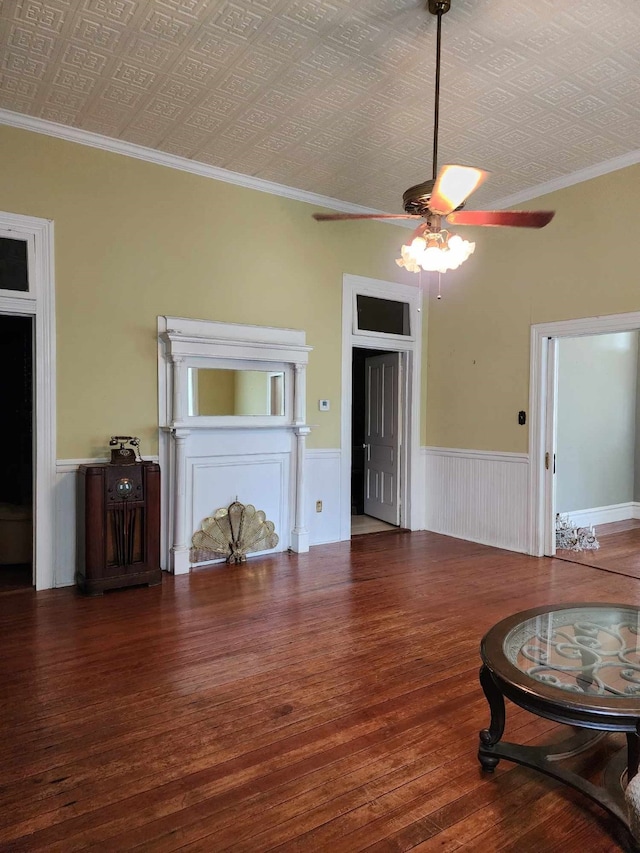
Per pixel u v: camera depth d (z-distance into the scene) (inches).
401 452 235.8
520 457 197.2
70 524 157.9
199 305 176.9
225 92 134.9
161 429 169.9
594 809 71.2
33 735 85.6
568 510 233.9
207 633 124.5
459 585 159.3
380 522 248.2
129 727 88.0
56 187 152.9
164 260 170.4
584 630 86.7
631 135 153.7
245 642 119.8
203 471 176.6
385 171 178.2
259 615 135.5
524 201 193.6
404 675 105.7
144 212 166.7
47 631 125.1
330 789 74.2
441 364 227.0
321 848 64.3
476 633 125.2
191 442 173.2
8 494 192.1
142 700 96.0
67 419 156.3
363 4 104.6
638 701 64.9
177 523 169.0
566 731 88.2
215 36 114.3
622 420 255.3
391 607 141.3
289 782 75.4
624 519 257.1
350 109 141.8
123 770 77.5
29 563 177.3
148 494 155.7
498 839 66.1
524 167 174.1
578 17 107.4
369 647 117.6
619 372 253.0
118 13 107.6
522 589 155.9
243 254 184.9
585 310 177.6
